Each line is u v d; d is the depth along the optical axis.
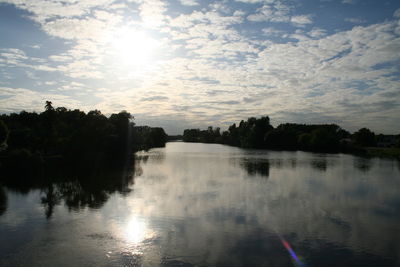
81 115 121.06
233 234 23.72
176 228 24.95
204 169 63.47
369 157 104.69
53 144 91.12
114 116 117.19
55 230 24.36
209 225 25.72
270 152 129.50
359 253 20.50
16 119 118.50
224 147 182.50
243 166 69.88
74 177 51.09
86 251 20.55
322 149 140.75
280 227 25.42
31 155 69.81
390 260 19.52
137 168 64.56
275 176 53.62
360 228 25.41
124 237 22.98
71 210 30.03
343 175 56.16
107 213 28.97
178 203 32.81
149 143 173.62
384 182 48.38
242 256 19.95
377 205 33.03
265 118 174.88
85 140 92.75
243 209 30.66
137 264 18.83
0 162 65.50
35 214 28.67
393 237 23.41
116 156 98.12
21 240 22.33
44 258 19.53
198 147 182.25
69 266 18.53
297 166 70.88
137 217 27.77
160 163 76.00
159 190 39.84
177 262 19.08
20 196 36.38
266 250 20.86
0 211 29.75
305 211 30.30
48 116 107.88
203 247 21.23
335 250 20.97
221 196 36.41
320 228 25.31
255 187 42.56
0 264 18.72
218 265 18.75
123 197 35.66
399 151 123.19
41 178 50.06
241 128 197.75
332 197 36.78
